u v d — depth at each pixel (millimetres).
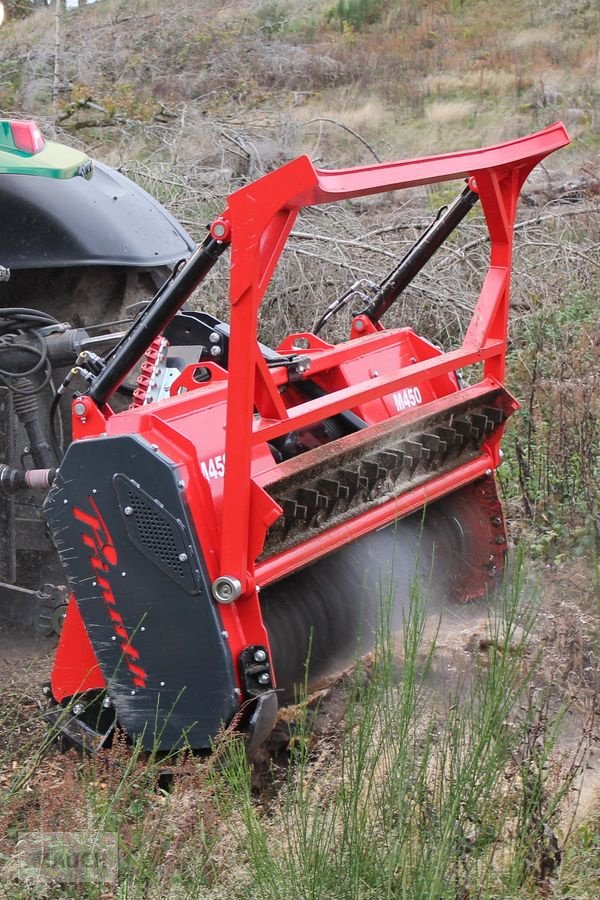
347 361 3826
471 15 20031
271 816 2953
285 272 6809
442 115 14297
